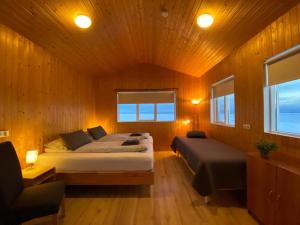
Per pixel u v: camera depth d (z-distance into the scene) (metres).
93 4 2.49
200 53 4.21
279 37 2.38
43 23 2.61
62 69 3.98
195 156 3.04
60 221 2.23
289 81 2.34
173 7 2.72
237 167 2.57
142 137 4.59
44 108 3.29
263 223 2.04
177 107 6.02
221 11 2.53
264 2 2.17
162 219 2.26
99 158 2.88
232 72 3.77
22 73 2.73
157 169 4.12
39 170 2.51
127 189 3.12
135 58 5.45
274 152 2.35
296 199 1.58
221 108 4.70
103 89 6.02
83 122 5.09
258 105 2.89
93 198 2.82
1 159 1.81
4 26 2.40
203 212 2.41
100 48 4.01
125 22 3.27
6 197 1.69
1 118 2.34
